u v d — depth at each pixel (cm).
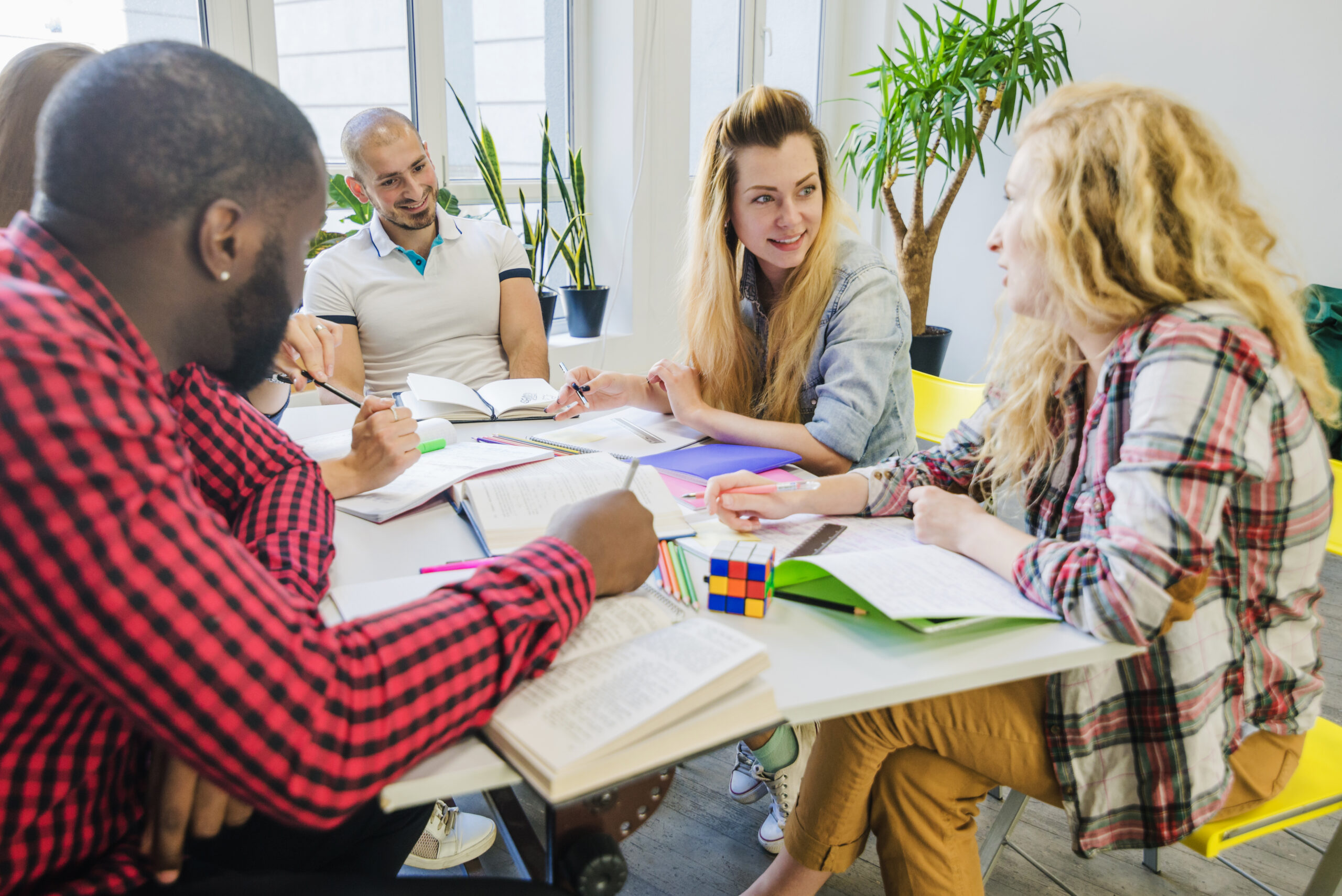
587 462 126
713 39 372
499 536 98
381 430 116
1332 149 320
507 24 310
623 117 324
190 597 50
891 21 411
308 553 89
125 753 66
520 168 330
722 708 64
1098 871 149
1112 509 84
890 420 160
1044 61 337
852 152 383
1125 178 86
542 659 67
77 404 48
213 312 60
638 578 81
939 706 95
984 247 411
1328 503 89
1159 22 348
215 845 85
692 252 170
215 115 55
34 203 57
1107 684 90
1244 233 91
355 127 217
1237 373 81
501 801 74
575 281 322
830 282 158
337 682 55
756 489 111
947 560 93
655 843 155
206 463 98
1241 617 91
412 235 229
